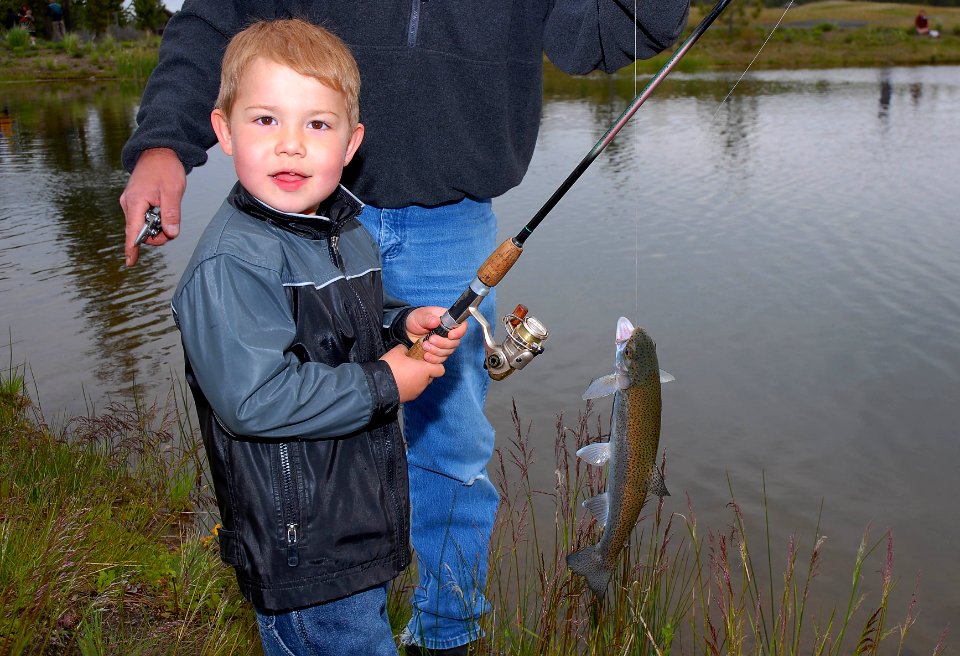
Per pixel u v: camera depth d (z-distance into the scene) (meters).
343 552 1.94
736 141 15.93
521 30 2.57
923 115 19.31
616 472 2.26
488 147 2.57
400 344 2.14
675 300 7.57
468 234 2.67
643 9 2.38
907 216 10.40
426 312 2.09
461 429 2.71
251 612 3.17
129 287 8.14
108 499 4.03
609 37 2.48
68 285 8.19
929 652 3.64
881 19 60.12
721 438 5.34
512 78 2.60
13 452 4.50
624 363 2.18
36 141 17.47
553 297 7.65
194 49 2.47
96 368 6.24
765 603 3.81
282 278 1.93
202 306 1.82
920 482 4.89
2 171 14.12
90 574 3.28
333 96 1.97
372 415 1.90
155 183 2.26
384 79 2.47
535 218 1.95
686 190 11.86
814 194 11.59
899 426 5.47
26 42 39.34
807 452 5.18
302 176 1.96
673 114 19.81
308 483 1.90
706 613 2.99
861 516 4.58
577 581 2.97
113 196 12.16
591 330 6.92
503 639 2.96
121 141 17.31
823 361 6.37
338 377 1.87
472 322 2.66
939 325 6.95
